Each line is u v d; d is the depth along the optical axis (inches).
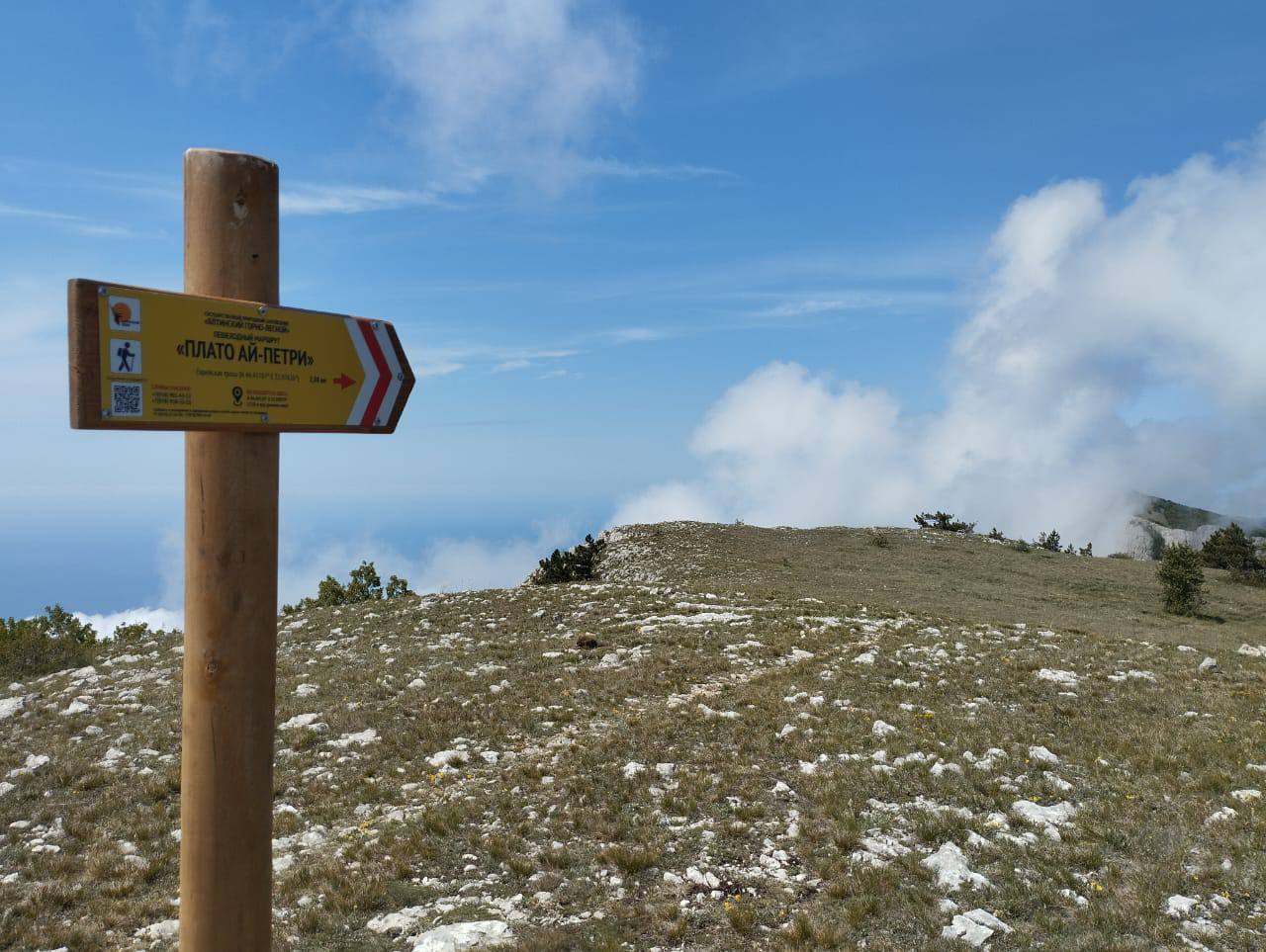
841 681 640.4
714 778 442.6
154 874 371.6
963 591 1836.9
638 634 888.3
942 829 367.6
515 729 577.0
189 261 171.9
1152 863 334.0
